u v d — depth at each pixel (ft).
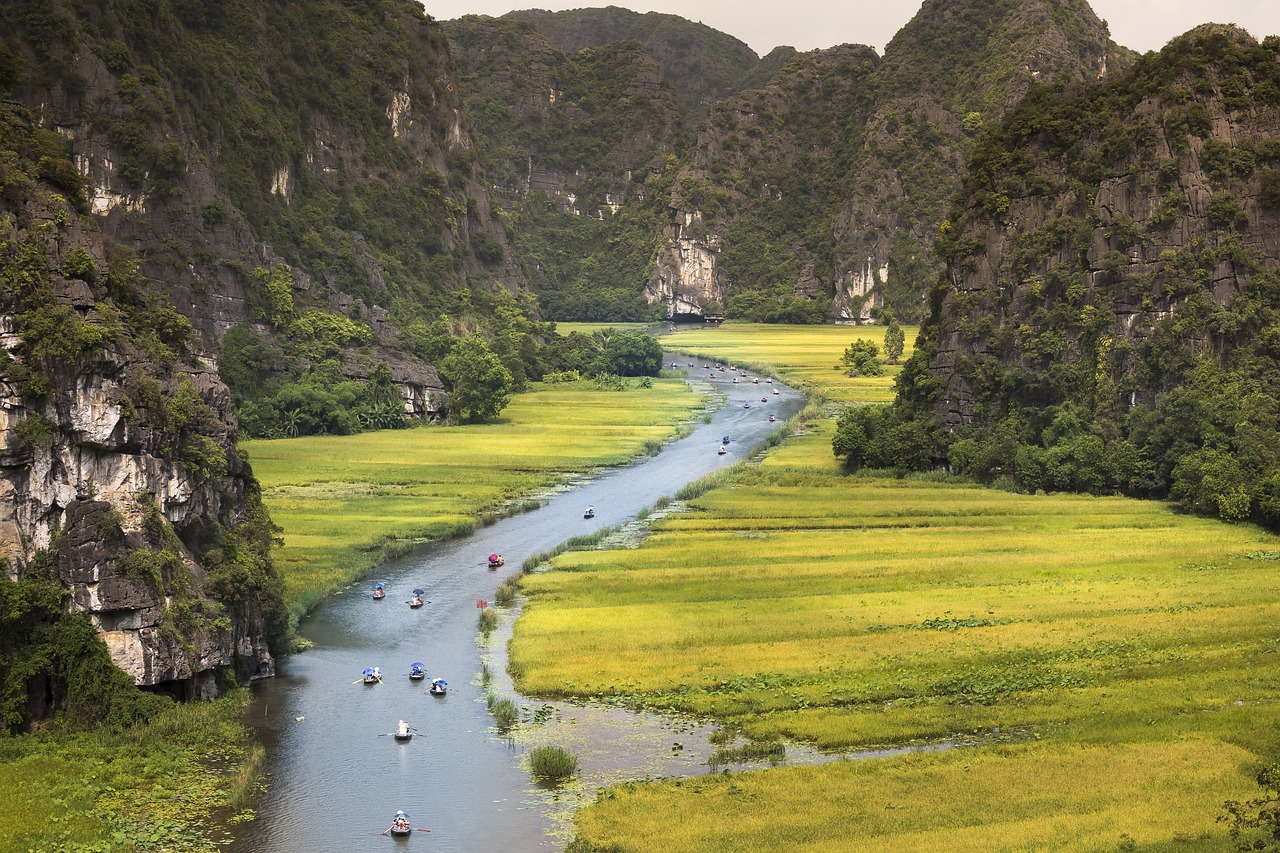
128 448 271.49
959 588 389.39
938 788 238.68
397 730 277.44
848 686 301.63
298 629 359.25
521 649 331.77
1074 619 352.69
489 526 506.48
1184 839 212.64
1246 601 366.02
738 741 271.69
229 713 284.82
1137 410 570.05
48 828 220.64
